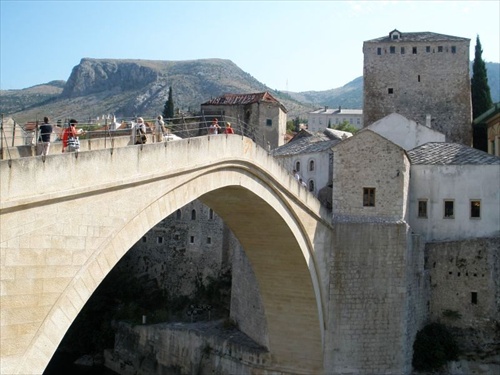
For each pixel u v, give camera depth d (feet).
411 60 229.04
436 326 152.46
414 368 146.51
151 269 256.73
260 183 115.85
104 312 243.19
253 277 166.61
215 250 237.25
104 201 73.56
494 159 159.33
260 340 159.63
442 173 159.63
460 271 154.10
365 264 142.00
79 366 226.79
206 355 172.14
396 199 142.61
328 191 183.21
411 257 146.20
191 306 227.61
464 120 224.94
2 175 59.41
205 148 95.14
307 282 137.49
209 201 118.42
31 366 64.13
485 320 151.12
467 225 157.48
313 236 135.64
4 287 61.00
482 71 256.11
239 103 274.16
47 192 64.64
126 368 213.05
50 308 66.18
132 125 105.91
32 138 84.89
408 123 196.34
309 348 143.43
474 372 147.33
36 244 64.08
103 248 73.36
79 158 69.00
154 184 83.15
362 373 140.26
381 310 141.18
